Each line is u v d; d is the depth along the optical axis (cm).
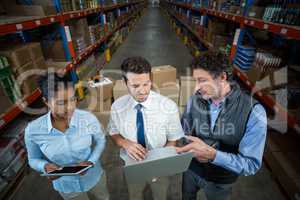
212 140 92
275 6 167
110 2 511
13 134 172
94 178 118
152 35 833
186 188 128
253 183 170
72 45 246
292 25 133
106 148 212
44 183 172
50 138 93
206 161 89
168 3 1395
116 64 475
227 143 89
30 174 180
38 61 181
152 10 2366
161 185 136
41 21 173
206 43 360
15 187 168
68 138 96
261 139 76
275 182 170
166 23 1217
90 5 340
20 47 161
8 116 138
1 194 152
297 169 153
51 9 197
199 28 440
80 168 93
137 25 1130
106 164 193
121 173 183
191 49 553
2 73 137
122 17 699
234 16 232
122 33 721
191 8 520
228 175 95
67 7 238
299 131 122
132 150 89
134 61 91
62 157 100
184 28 705
